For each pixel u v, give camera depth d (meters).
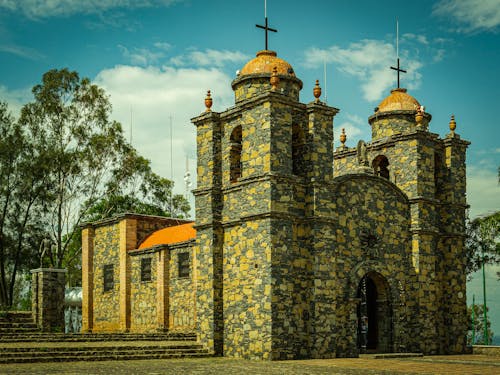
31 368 23.64
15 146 53.31
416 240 34.50
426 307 34.31
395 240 33.97
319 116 30.73
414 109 37.34
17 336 32.56
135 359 28.39
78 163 55.44
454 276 35.81
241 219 29.61
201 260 31.67
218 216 31.44
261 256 28.66
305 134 30.70
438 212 36.31
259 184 29.11
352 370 23.14
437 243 36.00
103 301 44.81
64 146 56.06
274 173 28.72
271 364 25.73
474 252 46.59
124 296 42.44
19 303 66.38
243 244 29.84
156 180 64.75
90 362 26.80
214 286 30.72
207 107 32.59
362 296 32.19
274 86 29.72
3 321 38.22
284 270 28.56
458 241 36.38
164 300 39.47
